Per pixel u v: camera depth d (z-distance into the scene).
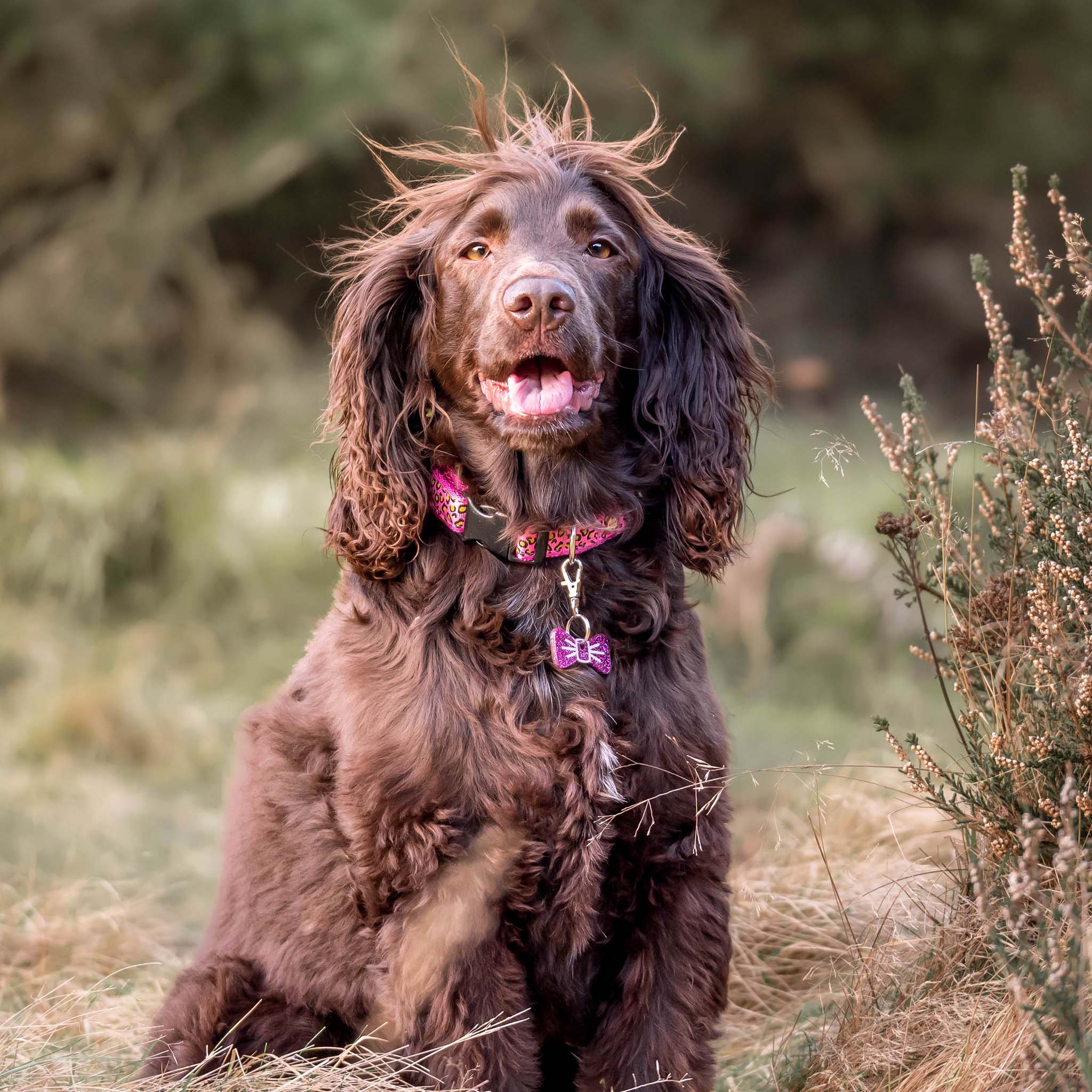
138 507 9.98
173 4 15.09
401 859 3.14
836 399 18.89
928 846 4.36
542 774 3.16
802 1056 3.58
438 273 3.54
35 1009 4.12
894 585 9.02
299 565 9.97
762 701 8.34
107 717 7.50
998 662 3.42
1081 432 3.40
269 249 18.45
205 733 7.57
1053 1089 2.84
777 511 9.72
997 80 21.05
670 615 3.43
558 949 3.22
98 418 14.48
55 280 15.09
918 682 8.43
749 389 3.80
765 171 21.36
